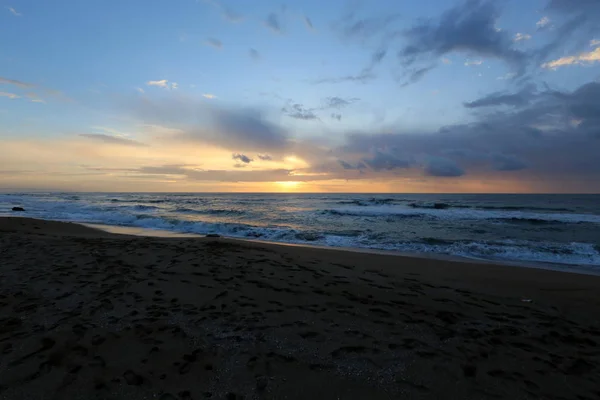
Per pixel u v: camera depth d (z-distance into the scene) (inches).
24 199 1665.8
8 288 174.1
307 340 126.1
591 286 225.0
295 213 968.9
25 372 96.9
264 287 191.0
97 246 299.6
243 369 103.7
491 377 107.0
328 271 243.0
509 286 223.5
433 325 147.8
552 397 98.4
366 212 983.0
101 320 135.9
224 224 590.2
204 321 139.1
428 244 438.3
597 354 126.3
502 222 740.0
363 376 103.4
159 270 217.3
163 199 2006.6
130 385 93.0
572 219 772.0
